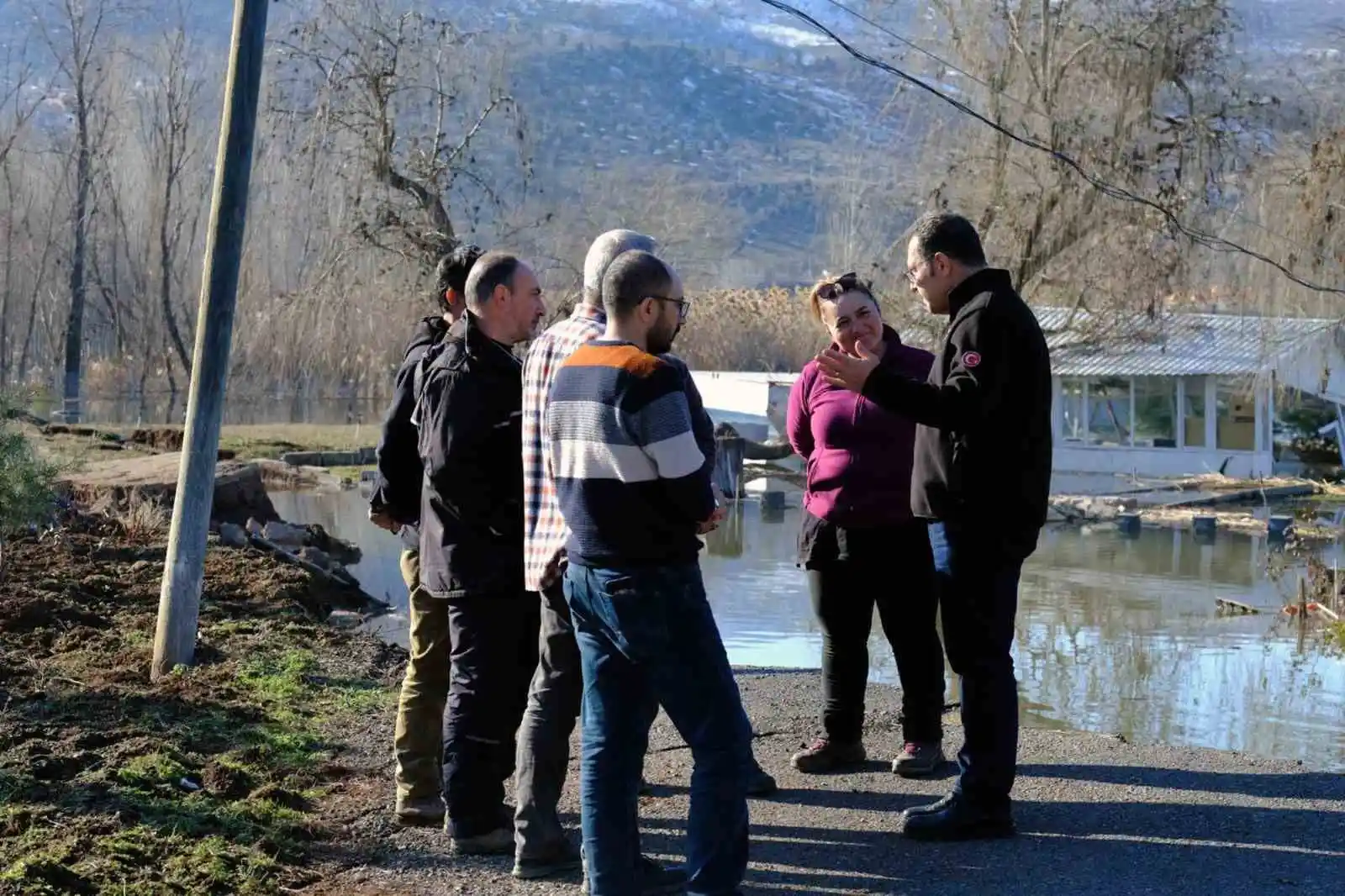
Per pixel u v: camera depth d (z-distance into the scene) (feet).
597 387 14.56
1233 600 51.96
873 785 20.07
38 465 32.42
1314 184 90.58
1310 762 27.84
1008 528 17.31
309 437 103.91
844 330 20.22
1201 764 20.67
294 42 89.30
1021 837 17.60
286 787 19.25
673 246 185.88
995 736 17.46
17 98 178.91
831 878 16.35
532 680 17.34
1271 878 16.05
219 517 47.55
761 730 23.22
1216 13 88.79
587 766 15.01
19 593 29.48
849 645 20.75
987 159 92.32
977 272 17.53
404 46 89.97
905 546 20.22
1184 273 92.02
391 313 95.91
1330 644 42.65
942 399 16.84
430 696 18.24
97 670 24.58
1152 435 112.57
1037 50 91.20
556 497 15.74
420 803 18.21
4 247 177.17
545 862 16.47
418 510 18.57
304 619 31.78
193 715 22.17
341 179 90.27
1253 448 108.58
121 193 176.14
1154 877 16.17
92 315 188.65
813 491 20.67
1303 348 101.81
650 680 15.06
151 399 153.69
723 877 14.73
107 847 16.14
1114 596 53.16
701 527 14.80
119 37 172.76
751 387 110.93
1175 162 89.45
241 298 113.19
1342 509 86.84
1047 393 17.52
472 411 16.79
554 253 98.37
